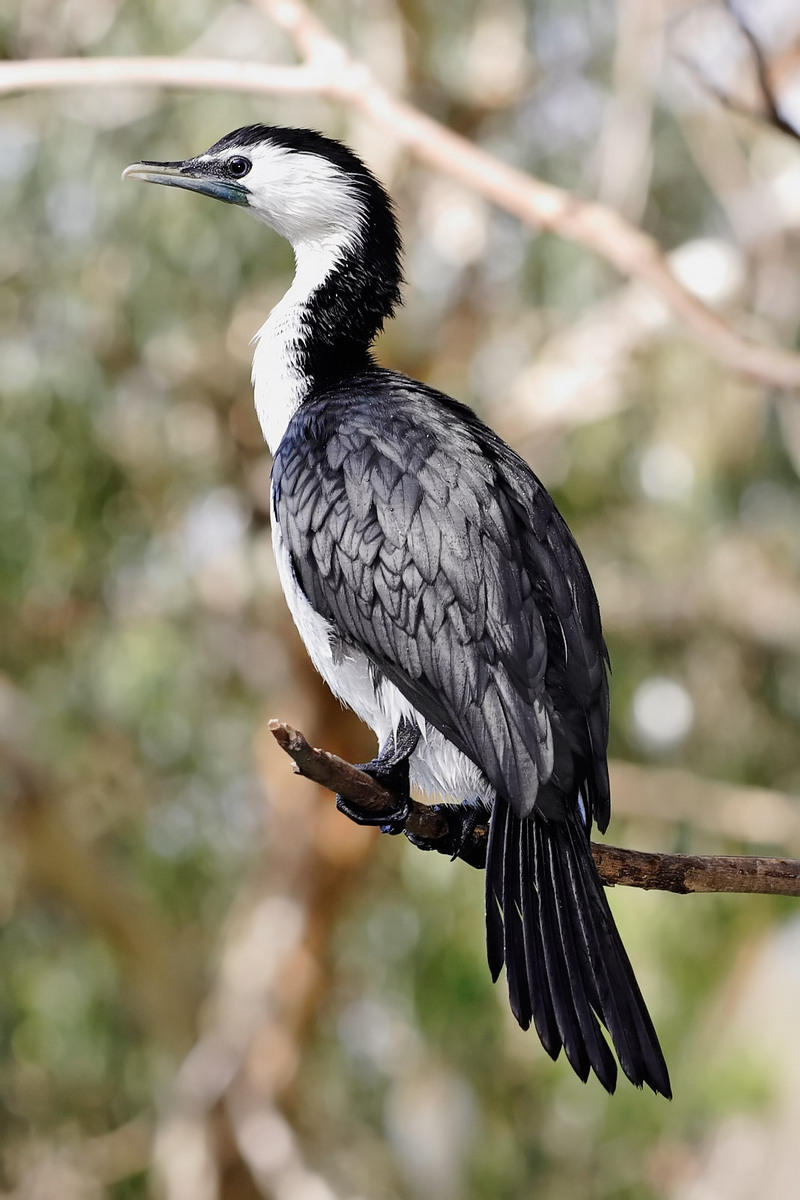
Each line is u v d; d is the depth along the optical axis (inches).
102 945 593.6
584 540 567.2
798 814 540.7
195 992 594.2
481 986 525.3
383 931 576.1
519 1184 542.3
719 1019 520.4
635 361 530.0
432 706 225.5
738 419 531.8
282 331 284.8
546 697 219.9
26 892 587.5
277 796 569.6
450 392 559.8
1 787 565.6
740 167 532.7
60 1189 573.3
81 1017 576.4
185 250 509.0
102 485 529.7
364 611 232.8
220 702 579.2
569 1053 195.5
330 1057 593.6
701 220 558.6
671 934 525.3
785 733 564.7
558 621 229.0
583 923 204.8
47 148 511.8
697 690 565.3
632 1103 520.1
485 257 548.1
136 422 543.5
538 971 201.0
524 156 544.1
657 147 540.4
